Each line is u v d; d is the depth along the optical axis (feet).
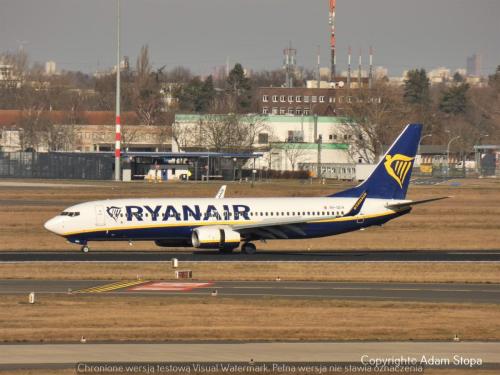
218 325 603.26
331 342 555.28
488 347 545.44
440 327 602.44
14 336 565.53
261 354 518.78
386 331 588.09
